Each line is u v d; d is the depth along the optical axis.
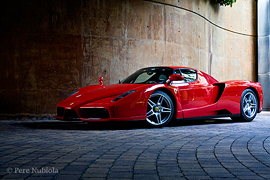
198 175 1.89
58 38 6.42
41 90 6.32
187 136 3.56
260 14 10.12
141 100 4.29
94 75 6.62
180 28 7.75
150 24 7.23
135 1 7.06
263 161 2.28
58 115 4.69
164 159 2.34
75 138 3.43
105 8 6.75
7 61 6.23
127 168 2.07
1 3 6.25
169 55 7.50
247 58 10.12
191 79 5.01
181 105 4.71
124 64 6.90
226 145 2.94
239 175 1.89
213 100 5.16
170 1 7.54
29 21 6.31
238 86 5.46
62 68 6.43
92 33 6.64
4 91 6.20
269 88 9.88
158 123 4.54
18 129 4.36
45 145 2.96
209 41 8.79
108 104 4.11
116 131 4.09
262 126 4.77
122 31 6.91
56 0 6.42
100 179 1.80
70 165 2.15
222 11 9.39
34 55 6.32
